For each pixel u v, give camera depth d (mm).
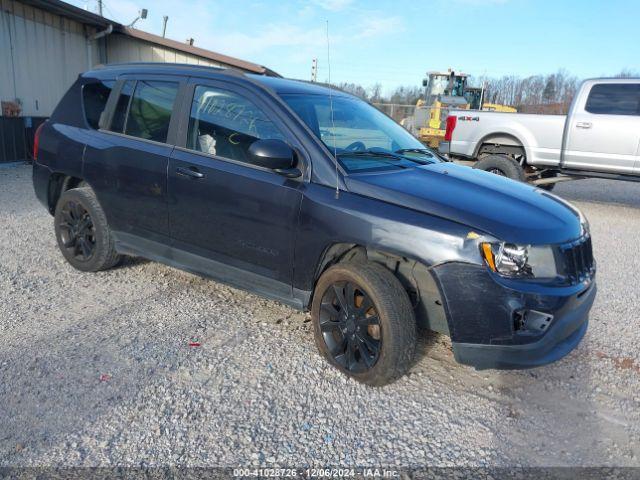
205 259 4117
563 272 3094
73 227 5055
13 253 5633
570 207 3699
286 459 2695
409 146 4336
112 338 3842
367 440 2877
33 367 3404
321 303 3533
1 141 11922
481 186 3568
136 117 4539
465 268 2949
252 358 3652
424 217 3100
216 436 2838
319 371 3523
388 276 3242
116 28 16109
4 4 12766
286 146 3453
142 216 4434
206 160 3975
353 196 3334
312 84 4516
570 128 9141
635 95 8641
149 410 3025
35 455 2633
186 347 3754
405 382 3461
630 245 7293
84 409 3004
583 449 2906
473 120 10141
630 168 8750
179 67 4426
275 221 3598
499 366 3021
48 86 14641
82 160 4766
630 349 4078
